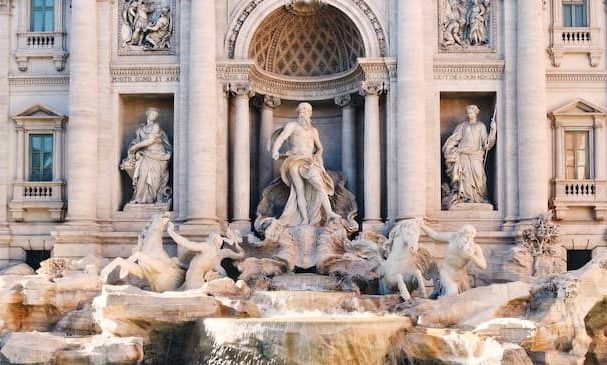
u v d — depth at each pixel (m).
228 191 38.66
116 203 38.38
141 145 38.34
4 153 39.44
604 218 38.38
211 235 33.25
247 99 38.31
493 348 24.92
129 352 24.81
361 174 40.19
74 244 36.91
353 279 33.16
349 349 24.98
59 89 39.59
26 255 39.41
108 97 38.56
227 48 38.53
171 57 38.78
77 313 28.52
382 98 38.38
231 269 36.03
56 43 39.78
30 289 29.02
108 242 37.72
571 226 38.50
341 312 29.34
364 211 38.00
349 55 40.44
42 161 39.66
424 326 27.22
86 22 38.06
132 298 26.84
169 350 27.08
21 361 24.73
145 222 38.12
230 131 38.78
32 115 39.25
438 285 31.61
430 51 38.22
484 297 28.25
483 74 38.28
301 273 34.69
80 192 37.34
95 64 38.22
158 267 32.41
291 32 40.56
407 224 31.55
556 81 39.06
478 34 38.59
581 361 26.16
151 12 39.19
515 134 37.97
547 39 39.22
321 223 36.25
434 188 37.75
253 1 38.62
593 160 38.72
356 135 40.25
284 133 37.00
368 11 38.38
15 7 40.09
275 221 35.72
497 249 37.12
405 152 36.94
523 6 37.69
